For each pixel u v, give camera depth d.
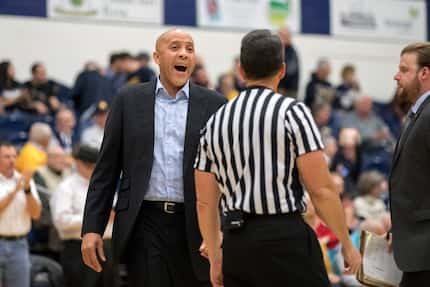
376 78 27.19
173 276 7.79
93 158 12.25
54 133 17.70
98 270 7.88
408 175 7.19
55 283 12.26
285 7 25.89
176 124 7.98
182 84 8.01
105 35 23.73
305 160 6.26
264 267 6.29
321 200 6.29
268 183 6.26
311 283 6.28
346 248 6.31
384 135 21.41
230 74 21.14
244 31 25.36
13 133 18.05
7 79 19.52
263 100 6.40
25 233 11.98
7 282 11.81
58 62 23.16
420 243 7.05
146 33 24.20
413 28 27.72
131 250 7.82
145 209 7.83
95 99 19.16
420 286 7.12
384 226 14.58
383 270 7.64
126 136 7.91
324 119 20.97
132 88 8.13
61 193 12.20
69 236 12.10
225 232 6.52
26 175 11.92
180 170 7.86
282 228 6.25
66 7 23.33
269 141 6.29
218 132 6.51
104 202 7.93
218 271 6.86
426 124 7.08
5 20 22.66
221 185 6.62
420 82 7.45
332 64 26.50
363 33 27.03
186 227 7.73
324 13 26.41
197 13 24.81
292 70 21.27
